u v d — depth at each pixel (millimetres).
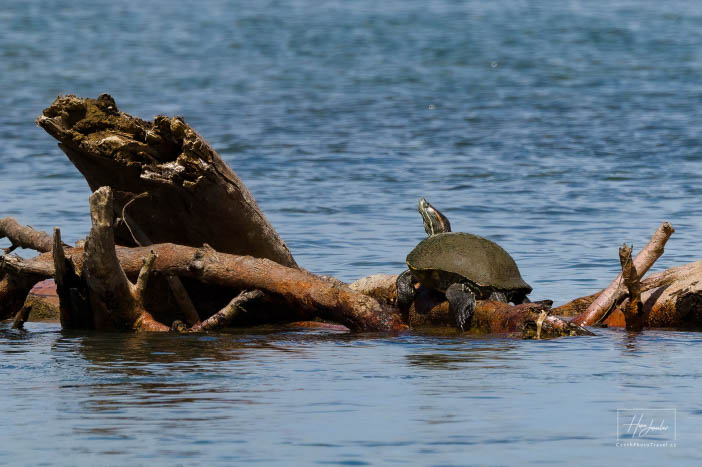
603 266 57156
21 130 129750
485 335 40969
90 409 27688
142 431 25578
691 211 74812
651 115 143625
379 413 27281
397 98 173000
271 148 114875
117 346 38719
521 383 30797
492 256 43312
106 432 25500
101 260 41812
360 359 35219
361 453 23891
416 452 23969
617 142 117562
